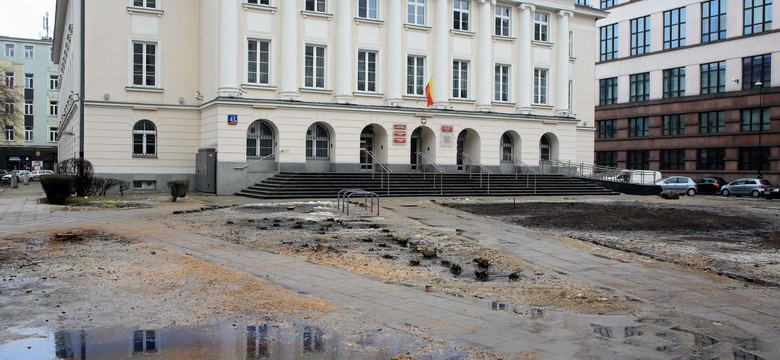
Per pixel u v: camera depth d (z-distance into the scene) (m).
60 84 61.16
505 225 17.66
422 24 37.16
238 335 6.43
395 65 35.78
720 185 45.28
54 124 77.62
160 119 32.84
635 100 59.81
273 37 32.62
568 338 6.59
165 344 6.11
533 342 6.40
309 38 33.72
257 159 32.19
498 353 6.01
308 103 32.75
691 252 13.30
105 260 10.64
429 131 37.09
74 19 36.19
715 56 53.03
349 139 34.25
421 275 10.00
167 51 33.22
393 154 35.47
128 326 6.70
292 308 7.53
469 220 18.94
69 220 17.31
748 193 41.81
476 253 12.52
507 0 39.34
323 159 34.41
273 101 31.88
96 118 31.41
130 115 32.16
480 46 38.72
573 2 42.22
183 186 26.64
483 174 36.16
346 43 34.34
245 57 32.00
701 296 8.93
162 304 7.63
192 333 6.48
